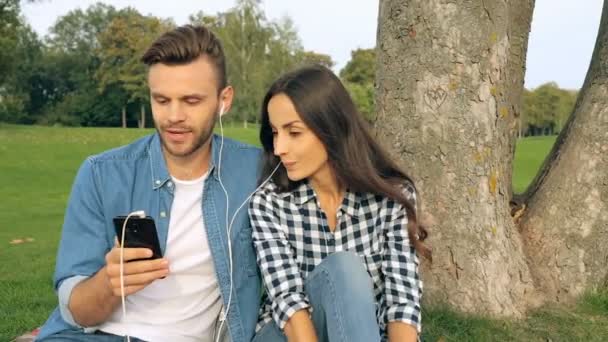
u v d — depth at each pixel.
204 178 2.20
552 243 3.43
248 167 2.31
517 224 3.57
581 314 3.23
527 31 3.61
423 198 3.17
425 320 3.07
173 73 1.99
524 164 20.03
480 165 3.16
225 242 2.19
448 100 3.14
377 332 1.91
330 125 2.09
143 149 2.24
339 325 1.91
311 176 2.22
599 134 3.41
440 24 3.12
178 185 2.19
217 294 2.21
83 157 24.73
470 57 3.12
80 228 2.12
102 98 62.75
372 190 2.15
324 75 2.12
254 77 40.44
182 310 2.16
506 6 3.18
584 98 3.55
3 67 34.91
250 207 2.21
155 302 2.14
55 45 66.06
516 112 3.62
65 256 2.08
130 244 1.86
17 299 4.42
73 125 62.78
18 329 3.73
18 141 28.84
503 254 3.21
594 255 3.39
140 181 2.18
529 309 3.24
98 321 2.04
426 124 3.16
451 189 3.15
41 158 23.36
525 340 2.96
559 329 3.06
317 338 2.08
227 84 2.19
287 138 2.10
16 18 32.53
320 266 2.03
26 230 8.72
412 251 2.20
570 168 3.46
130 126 64.94
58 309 2.19
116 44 59.69
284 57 42.03
